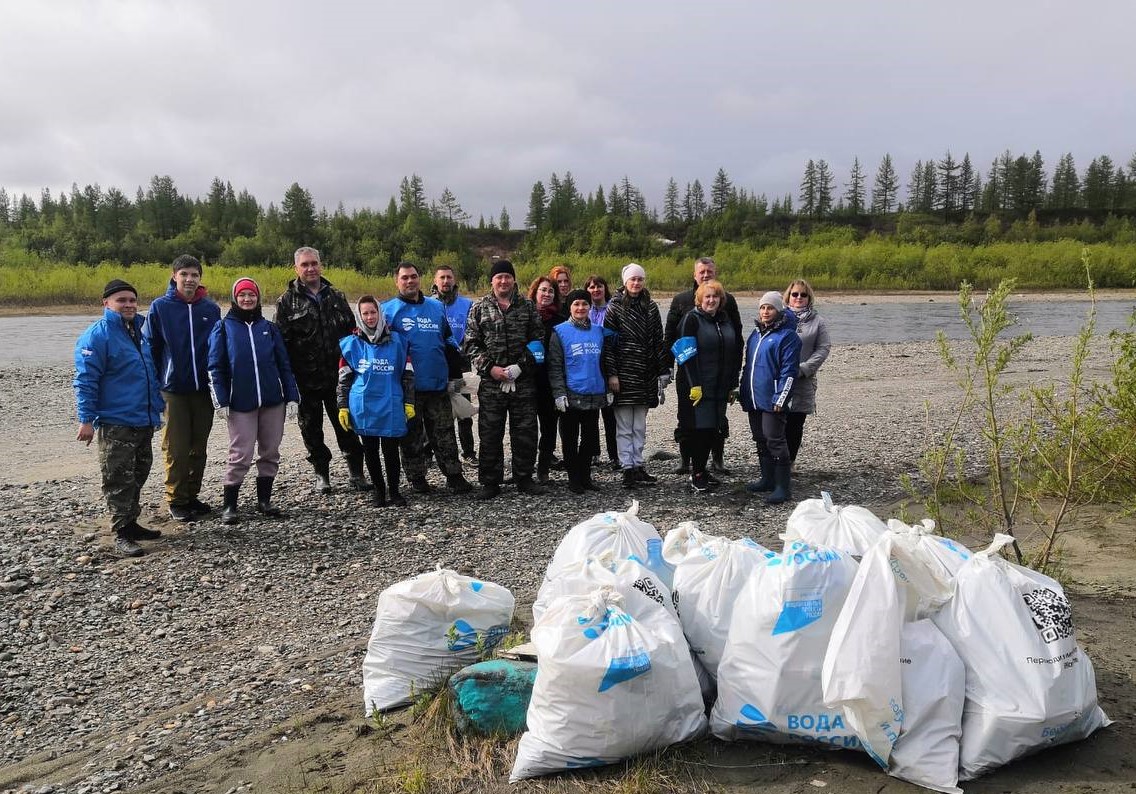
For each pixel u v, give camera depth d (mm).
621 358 8117
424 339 7898
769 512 7422
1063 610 3141
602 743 3166
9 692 4527
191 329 7168
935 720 3035
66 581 6000
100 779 3590
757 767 3178
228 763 3650
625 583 3521
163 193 109375
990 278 67688
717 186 137500
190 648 5035
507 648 4109
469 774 3289
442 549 6633
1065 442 6750
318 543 6785
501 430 8008
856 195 131250
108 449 6539
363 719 3965
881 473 8836
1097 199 130625
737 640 3346
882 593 3088
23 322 35469
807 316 8109
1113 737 3258
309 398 8031
